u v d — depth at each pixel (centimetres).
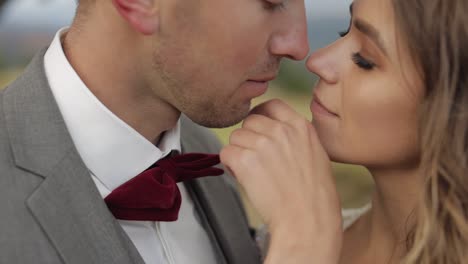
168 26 130
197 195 163
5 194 123
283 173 135
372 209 155
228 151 138
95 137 135
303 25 140
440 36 124
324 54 139
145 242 143
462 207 128
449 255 128
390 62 128
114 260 126
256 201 135
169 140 147
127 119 139
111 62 134
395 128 132
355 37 135
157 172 137
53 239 122
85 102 134
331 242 133
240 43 133
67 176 127
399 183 142
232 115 142
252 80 140
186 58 133
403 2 124
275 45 137
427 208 129
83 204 127
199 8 130
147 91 137
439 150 127
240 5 131
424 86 128
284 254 130
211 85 137
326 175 137
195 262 155
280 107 143
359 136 135
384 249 152
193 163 143
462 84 125
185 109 139
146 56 132
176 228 153
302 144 137
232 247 163
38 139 129
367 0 130
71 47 138
